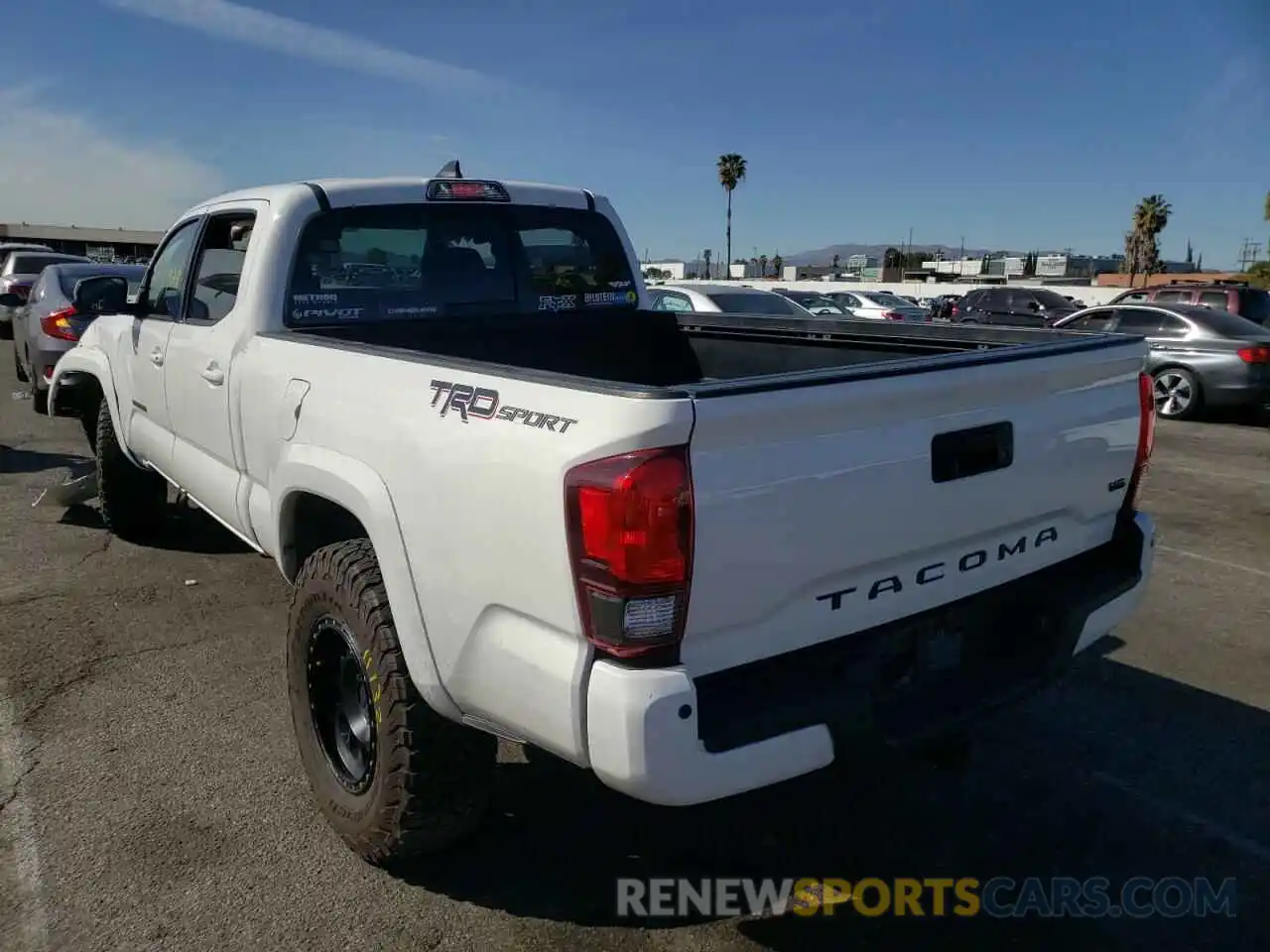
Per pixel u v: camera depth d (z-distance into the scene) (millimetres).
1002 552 2799
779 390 2145
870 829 3270
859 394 2279
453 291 4254
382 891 2883
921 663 2652
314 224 3783
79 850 3037
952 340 3709
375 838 2834
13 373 14227
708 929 2758
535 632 2256
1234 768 3672
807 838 3209
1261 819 3346
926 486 2484
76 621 4836
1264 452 10289
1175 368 12523
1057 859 3119
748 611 2213
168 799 3322
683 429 2020
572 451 2098
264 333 3590
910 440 2430
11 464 8312
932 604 2633
